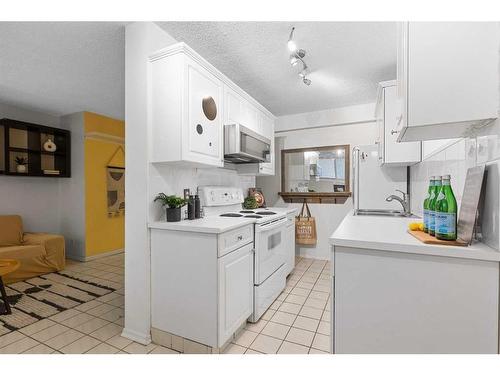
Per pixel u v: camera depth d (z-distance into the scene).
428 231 1.16
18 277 2.89
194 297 1.63
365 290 1.07
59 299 2.43
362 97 3.23
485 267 0.90
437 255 0.96
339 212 3.72
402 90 1.04
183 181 2.18
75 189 3.83
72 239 3.85
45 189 3.84
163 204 1.91
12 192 3.48
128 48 1.84
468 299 0.92
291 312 2.20
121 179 4.24
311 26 1.84
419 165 2.23
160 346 1.71
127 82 1.85
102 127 3.97
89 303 2.35
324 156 3.83
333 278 1.12
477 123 0.97
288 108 3.65
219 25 1.83
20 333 1.85
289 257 2.97
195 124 1.84
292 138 4.00
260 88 2.95
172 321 1.70
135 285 1.80
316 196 3.82
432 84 0.96
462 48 0.93
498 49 0.90
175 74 1.72
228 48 2.12
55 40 2.00
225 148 2.26
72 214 3.86
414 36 0.98
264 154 2.92
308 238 3.69
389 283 1.03
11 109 3.50
